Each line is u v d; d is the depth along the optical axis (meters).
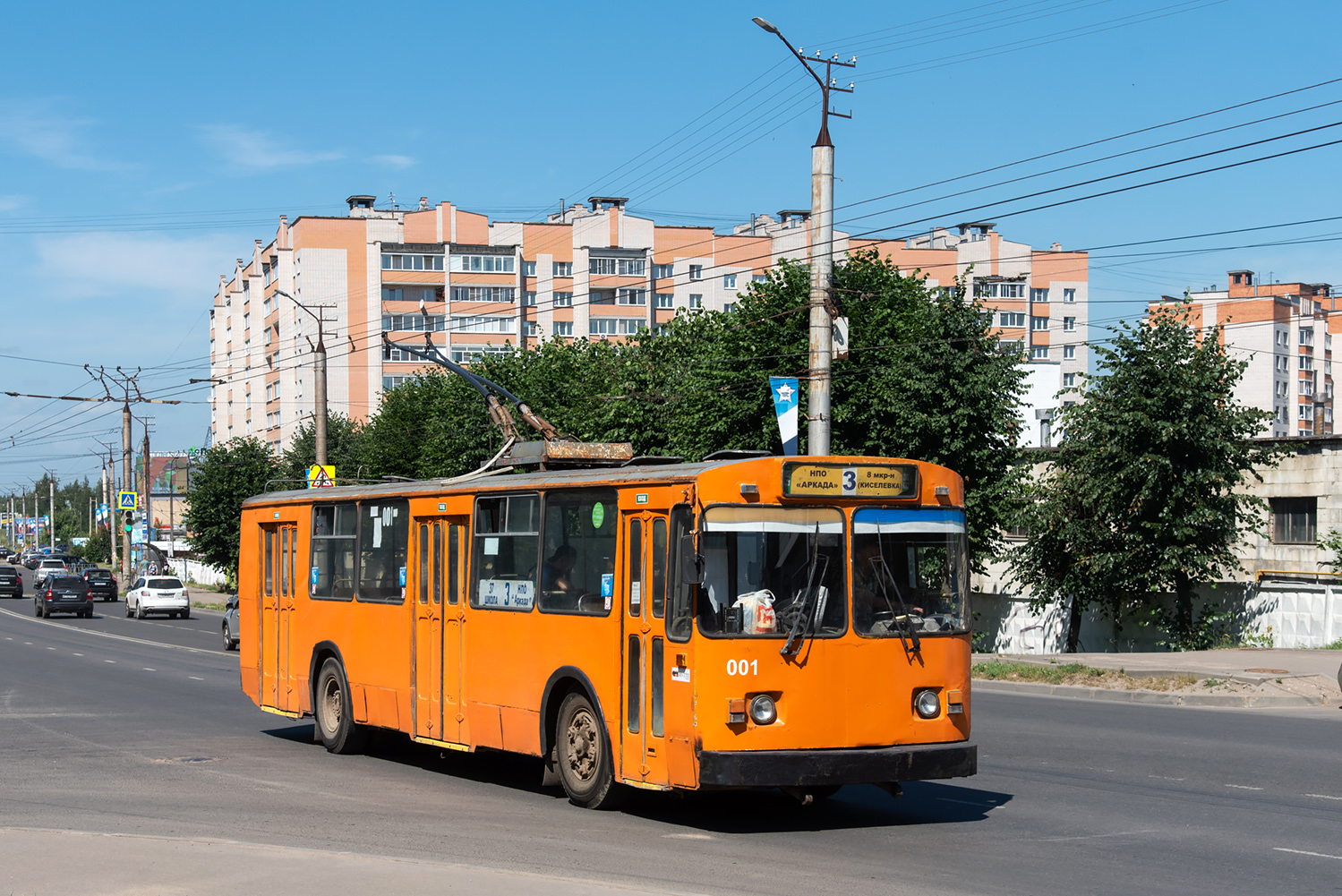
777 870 7.95
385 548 13.26
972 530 29.28
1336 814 9.87
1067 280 99.62
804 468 9.38
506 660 11.19
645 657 9.45
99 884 6.97
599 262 90.12
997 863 8.20
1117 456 26.16
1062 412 27.75
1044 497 28.78
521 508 11.15
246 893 6.78
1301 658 21.86
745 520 9.16
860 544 9.48
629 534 9.74
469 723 11.69
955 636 9.72
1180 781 11.48
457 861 8.12
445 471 45.47
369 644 13.40
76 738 15.09
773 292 30.00
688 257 92.06
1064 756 12.95
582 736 10.29
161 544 101.94
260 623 16.05
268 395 95.94
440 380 53.69
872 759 9.07
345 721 13.76
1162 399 25.77
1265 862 8.19
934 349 28.30
